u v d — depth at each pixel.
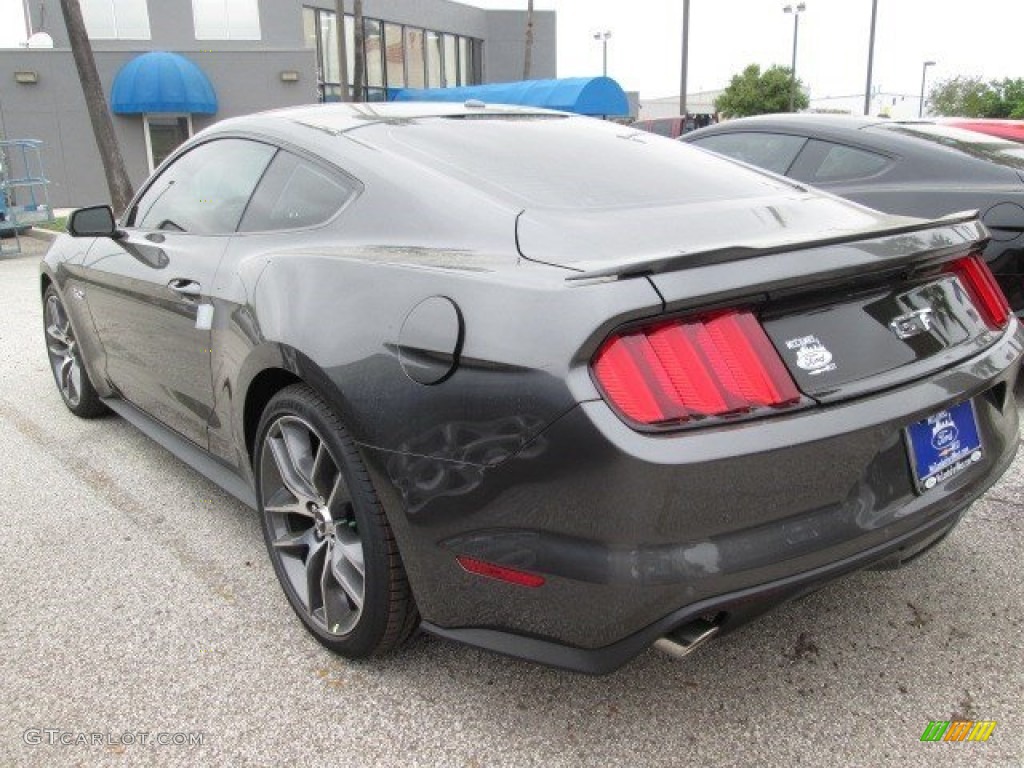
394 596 2.26
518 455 1.87
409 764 2.12
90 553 3.20
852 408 1.97
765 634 2.63
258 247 2.81
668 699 2.34
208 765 2.12
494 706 2.33
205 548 3.23
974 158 4.77
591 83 24.86
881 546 2.07
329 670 2.49
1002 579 2.90
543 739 2.20
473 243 2.24
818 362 1.99
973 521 3.33
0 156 13.12
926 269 2.25
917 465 2.12
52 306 4.68
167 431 3.71
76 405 4.70
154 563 3.12
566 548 1.87
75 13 13.80
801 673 2.44
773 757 2.12
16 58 20.14
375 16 32.16
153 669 2.50
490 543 1.97
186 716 2.30
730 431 1.83
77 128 20.80
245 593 2.91
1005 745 2.14
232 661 2.53
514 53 38.44
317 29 29.94
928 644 2.56
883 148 5.11
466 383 1.95
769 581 1.91
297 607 2.64
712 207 2.46
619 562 1.82
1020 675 2.41
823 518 1.97
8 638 2.65
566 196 2.42
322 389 2.26
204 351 2.96
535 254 2.11
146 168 21.39
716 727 2.23
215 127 3.46
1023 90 47.72
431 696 2.37
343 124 2.93
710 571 1.84
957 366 2.24
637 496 1.78
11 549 3.24
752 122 5.89
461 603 2.09
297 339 2.35
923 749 2.14
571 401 1.79
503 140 2.79
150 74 20.25
